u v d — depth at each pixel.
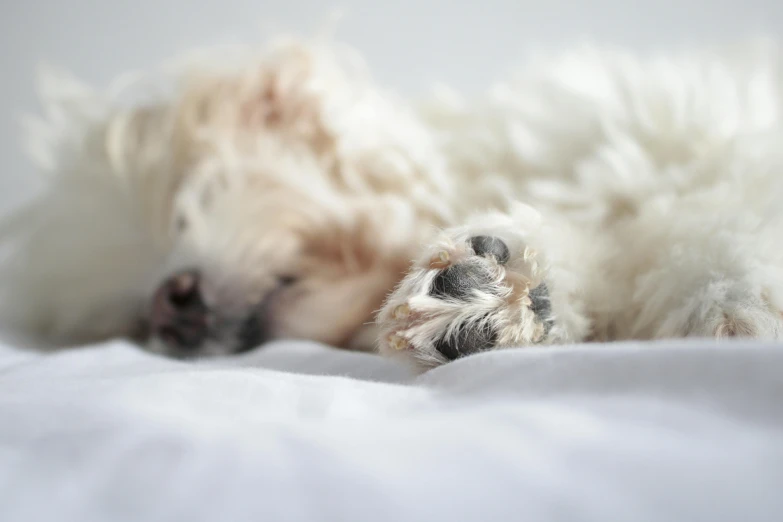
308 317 0.31
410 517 0.10
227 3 0.63
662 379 0.14
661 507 0.10
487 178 0.33
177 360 0.27
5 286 0.42
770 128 0.29
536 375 0.15
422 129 0.37
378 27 0.61
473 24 0.60
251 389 0.17
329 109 0.35
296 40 0.40
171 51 0.63
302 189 0.33
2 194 0.62
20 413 0.15
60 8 0.64
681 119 0.30
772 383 0.13
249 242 0.32
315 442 0.13
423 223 0.33
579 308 0.23
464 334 0.20
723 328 0.21
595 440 0.12
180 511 0.11
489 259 0.21
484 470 0.11
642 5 0.57
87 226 0.39
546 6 0.59
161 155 0.36
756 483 0.10
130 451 0.13
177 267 0.32
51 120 0.44
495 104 0.36
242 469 0.12
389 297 0.22
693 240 0.24
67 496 0.11
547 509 0.10
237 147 0.35
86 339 0.39
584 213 0.28
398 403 0.16
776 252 0.23
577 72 0.35
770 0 0.56
